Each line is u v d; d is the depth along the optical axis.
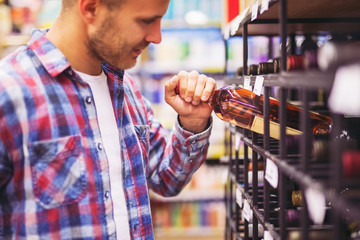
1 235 1.00
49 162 0.96
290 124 1.15
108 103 1.14
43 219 0.95
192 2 3.84
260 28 1.50
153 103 3.97
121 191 1.11
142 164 1.20
